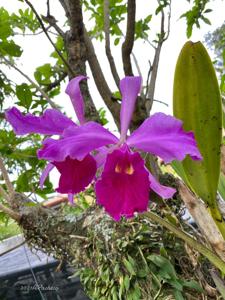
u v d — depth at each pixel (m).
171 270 0.33
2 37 0.48
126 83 0.23
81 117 0.24
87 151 0.21
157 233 0.35
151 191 0.30
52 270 0.59
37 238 0.44
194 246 0.24
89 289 0.40
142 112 0.31
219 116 0.25
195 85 0.25
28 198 0.47
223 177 0.29
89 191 0.41
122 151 0.22
